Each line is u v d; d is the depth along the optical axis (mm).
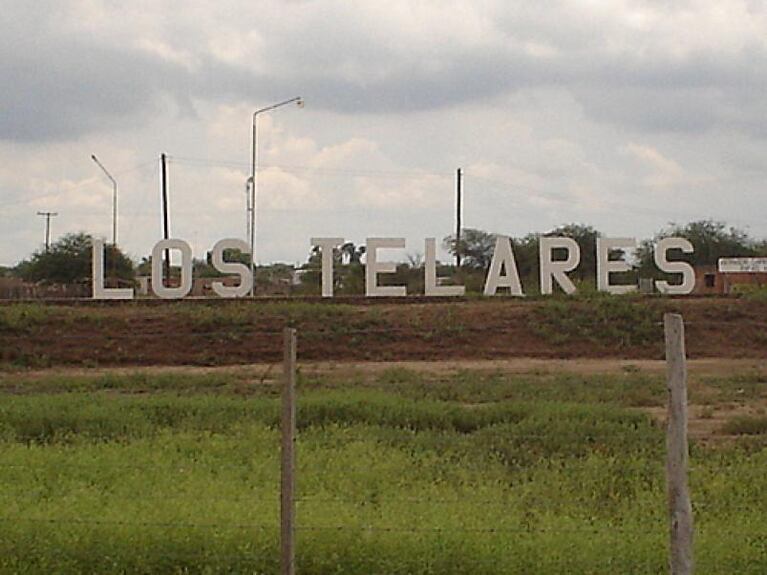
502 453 16922
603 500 13148
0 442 17625
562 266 48938
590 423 20234
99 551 10398
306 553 10211
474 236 97250
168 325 42000
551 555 10289
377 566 10086
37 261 82812
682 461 8664
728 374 33750
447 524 11141
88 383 31250
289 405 9258
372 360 39469
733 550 10656
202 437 17531
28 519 11180
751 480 14336
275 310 43062
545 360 39188
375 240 48500
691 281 48562
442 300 47156
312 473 14117
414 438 17703
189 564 10273
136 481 13461
